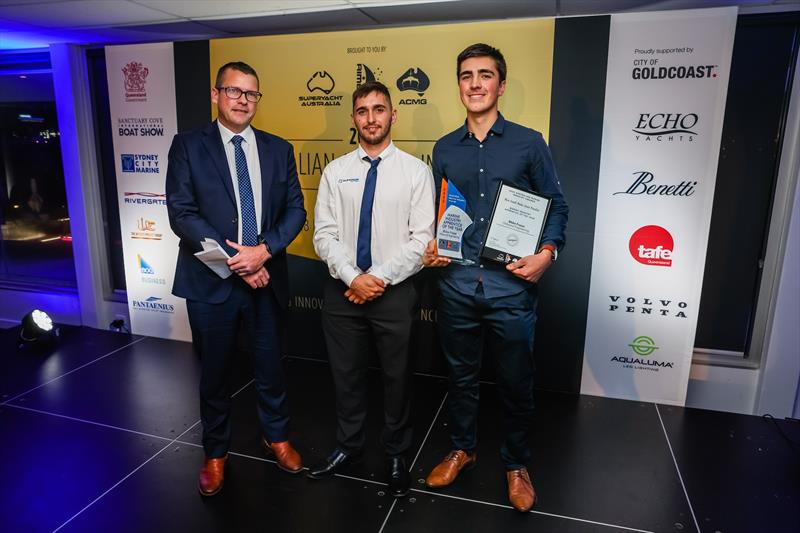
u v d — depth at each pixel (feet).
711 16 8.80
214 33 12.23
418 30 10.03
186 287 6.96
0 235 16.44
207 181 6.79
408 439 7.49
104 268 14.08
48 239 17.20
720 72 8.96
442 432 9.12
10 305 15.19
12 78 15.05
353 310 7.03
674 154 9.39
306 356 12.21
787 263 9.48
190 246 6.97
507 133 6.44
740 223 10.23
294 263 11.74
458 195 6.64
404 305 6.90
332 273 7.01
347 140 10.91
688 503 7.32
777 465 8.29
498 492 7.48
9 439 8.80
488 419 9.59
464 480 7.75
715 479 7.89
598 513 7.09
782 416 9.93
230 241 6.87
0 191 16.51
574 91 9.59
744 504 7.32
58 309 14.65
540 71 9.66
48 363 11.91
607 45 9.30
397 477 7.34
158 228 12.64
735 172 10.08
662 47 9.11
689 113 9.21
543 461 8.30
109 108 12.97
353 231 7.00
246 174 6.98
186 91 11.69
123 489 7.54
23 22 11.15
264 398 7.77
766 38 9.55
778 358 9.79
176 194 6.75
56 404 10.03
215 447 7.51
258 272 6.93
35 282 15.26
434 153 7.02
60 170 16.33
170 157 6.93
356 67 10.50
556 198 6.61
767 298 10.05
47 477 7.79
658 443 8.87
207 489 7.35
